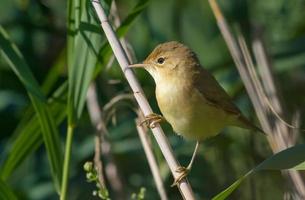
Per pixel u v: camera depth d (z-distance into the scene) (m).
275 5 12.91
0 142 12.50
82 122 12.51
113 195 12.11
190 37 13.34
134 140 12.37
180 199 12.27
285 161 7.16
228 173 12.44
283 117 10.02
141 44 13.11
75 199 12.33
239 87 12.16
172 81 9.84
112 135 12.38
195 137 10.00
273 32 12.79
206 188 12.27
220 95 9.94
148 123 8.88
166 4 13.40
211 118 9.88
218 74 12.54
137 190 12.15
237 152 12.77
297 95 12.88
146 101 8.54
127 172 12.32
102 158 12.03
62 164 9.45
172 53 9.95
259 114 9.91
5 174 9.99
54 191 12.27
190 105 9.74
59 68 10.96
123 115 12.48
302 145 7.21
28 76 9.25
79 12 9.13
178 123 9.91
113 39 8.66
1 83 12.68
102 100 12.23
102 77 12.21
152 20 13.31
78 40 9.13
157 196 12.15
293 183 9.34
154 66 10.03
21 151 10.01
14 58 9.29
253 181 12.08
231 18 12.73
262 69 10.45
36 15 13.09
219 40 13.23
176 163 8.11
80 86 9.13
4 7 12.96
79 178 12.41
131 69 8.59
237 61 10.13
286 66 11.92
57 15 13.19
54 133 9.46
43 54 13.34
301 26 12.84
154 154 10.53
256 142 12.69
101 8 8.82
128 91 11.21
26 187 12.35
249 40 12.17
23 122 11.00
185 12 13.45
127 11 13.19
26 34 13.06
